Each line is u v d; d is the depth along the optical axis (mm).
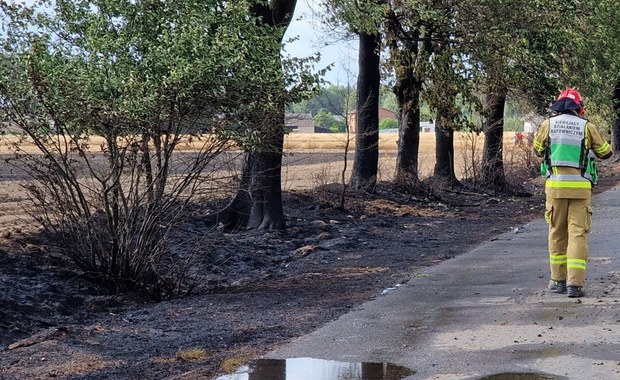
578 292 9789
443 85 23891
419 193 24906
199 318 9758
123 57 10492
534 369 6969
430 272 12180
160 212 11031
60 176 11008
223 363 7500
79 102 10125
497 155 28188
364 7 18188
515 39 23297
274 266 14359
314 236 17297
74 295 10695
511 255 13484
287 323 9273
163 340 8625
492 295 10164
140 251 11148
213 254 14234
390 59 24062
